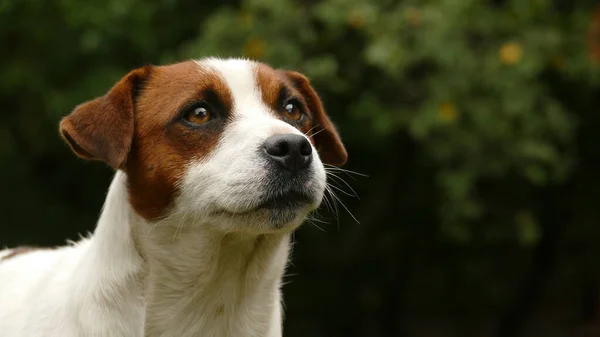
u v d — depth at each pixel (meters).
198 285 6.66
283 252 6.95
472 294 18.67
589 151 16.55
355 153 15.75
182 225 6.56
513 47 12.40
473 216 13.43
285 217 6.39
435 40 12.10
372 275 17.25
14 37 14.65
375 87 13.14
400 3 12.50
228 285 6.71
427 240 16.92
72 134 6.64
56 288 6.98
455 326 18.80
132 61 14.37
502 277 18.52
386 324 17.73
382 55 11.66
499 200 16.11
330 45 12.88
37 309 6.89
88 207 16.19
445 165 13.49
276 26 12.26
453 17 12.26
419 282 18.52
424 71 13.05
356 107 13.01
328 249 16.75
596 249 18.11
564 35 13.55
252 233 6.47
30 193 16.14
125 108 6.65
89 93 13.59
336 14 12.01
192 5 14.34
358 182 16.03
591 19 13.72
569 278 19.02
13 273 7.58
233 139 6.50
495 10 13.50
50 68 14.62
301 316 17.20
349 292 17.20
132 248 6.64
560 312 19.61
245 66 7.02
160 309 6.66
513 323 18.58
